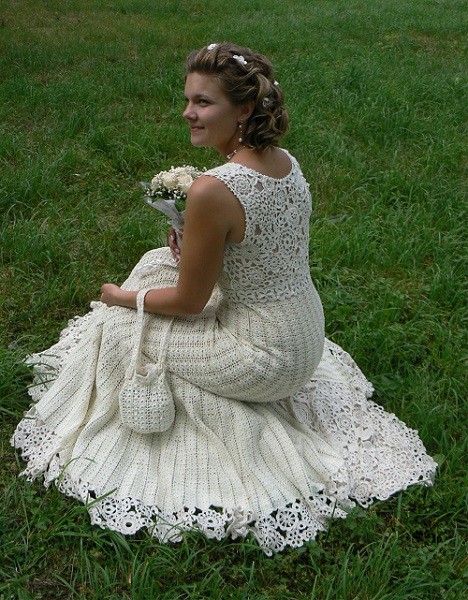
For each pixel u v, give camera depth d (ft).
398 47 31.96
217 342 9.23
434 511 9.36
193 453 9.34
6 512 8.98
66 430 9.61
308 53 29.76
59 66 25.67
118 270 14.47
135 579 8.05
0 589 7.98
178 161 19.11
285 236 8.79
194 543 8.69
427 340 12.89
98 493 8.99
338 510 9.12
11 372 10.89
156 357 9.39
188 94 8.45
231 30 32.65
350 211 17.51
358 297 13.97
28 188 16.31
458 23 36.81
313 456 9.59
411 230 16.48
